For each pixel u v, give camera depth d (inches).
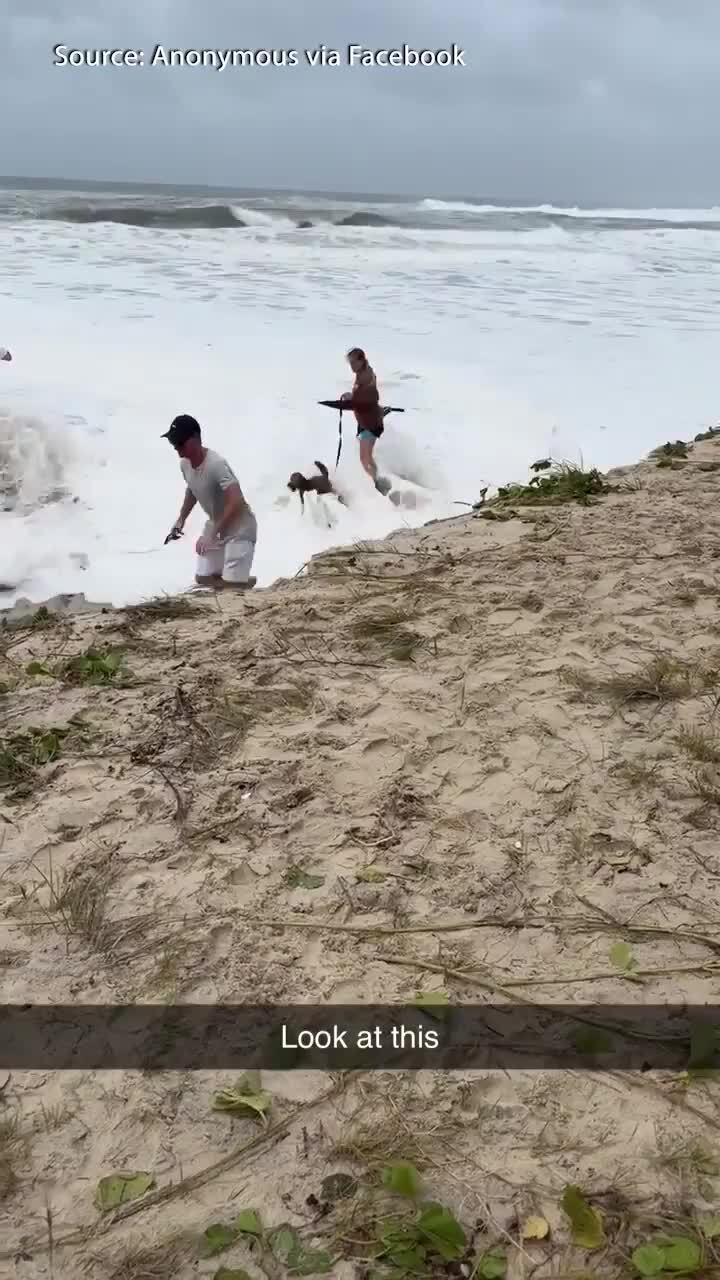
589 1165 89.5
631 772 144.8
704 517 253.3
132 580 278.1
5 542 297.1
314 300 647.1
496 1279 80.0
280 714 162.9
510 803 139.3
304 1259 81.7
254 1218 84.3
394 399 425.4
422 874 126.2
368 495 344.8
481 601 202.4
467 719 159.2
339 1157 91.0
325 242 993.5
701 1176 87.8
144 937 116.3
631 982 109.1
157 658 184.1
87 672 177.0
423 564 226.2
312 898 122.1
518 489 290.8
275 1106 96.0
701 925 116.6
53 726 160.2
